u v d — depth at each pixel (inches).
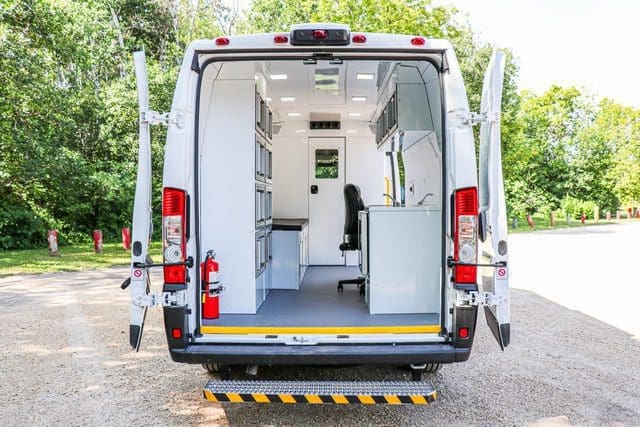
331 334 123.5
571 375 163.5
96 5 737.0
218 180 153.4
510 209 1157.7
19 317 243.0
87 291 313.6
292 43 119.4
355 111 260.4
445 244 122.4
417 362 116.2
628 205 1352.1
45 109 520.7
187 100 119.2
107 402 141.2
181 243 117.8
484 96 121.3
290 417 131.6
